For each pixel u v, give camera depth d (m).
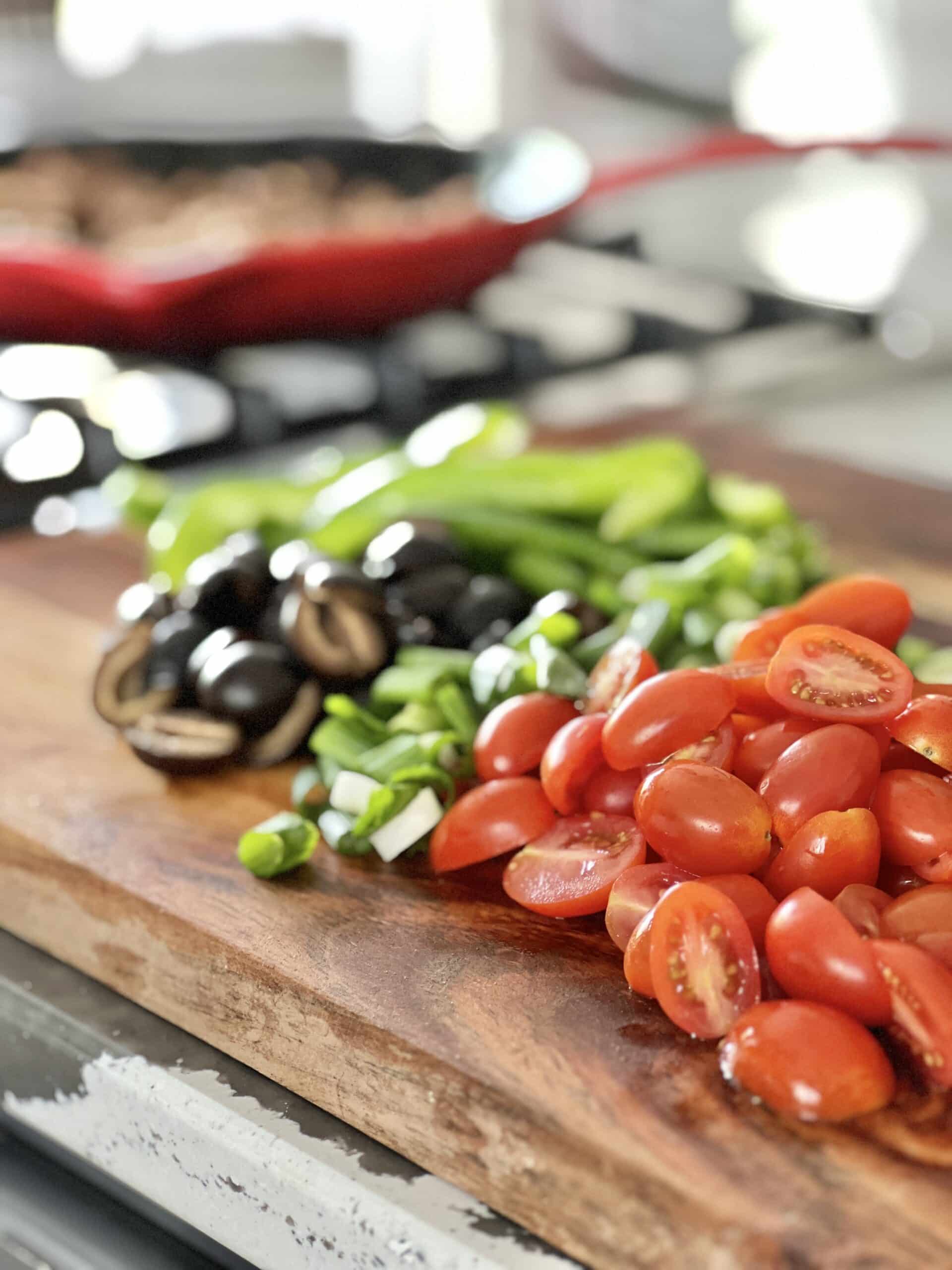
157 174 1.15
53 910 0.55
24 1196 0.53
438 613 0.61
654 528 0.68
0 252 0.80
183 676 0.60
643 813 0.50
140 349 0.85
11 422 0.80
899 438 0.90
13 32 1.46
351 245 0.84
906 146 0.78
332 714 0.59
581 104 1.36
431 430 0.74
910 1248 0.43
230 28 1.49
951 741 0.50
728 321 1.03
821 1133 0.45
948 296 1.15
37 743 0.60
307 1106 0.50
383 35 1.47
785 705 0.51
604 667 0.57
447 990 0.49
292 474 0.77
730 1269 0.43
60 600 0.70
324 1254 0.47
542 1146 0.45
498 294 1.06
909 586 0.68
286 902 0.52
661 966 0.47
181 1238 0.52
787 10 1.21
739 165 1.25
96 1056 0.51
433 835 0.54
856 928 0.48
